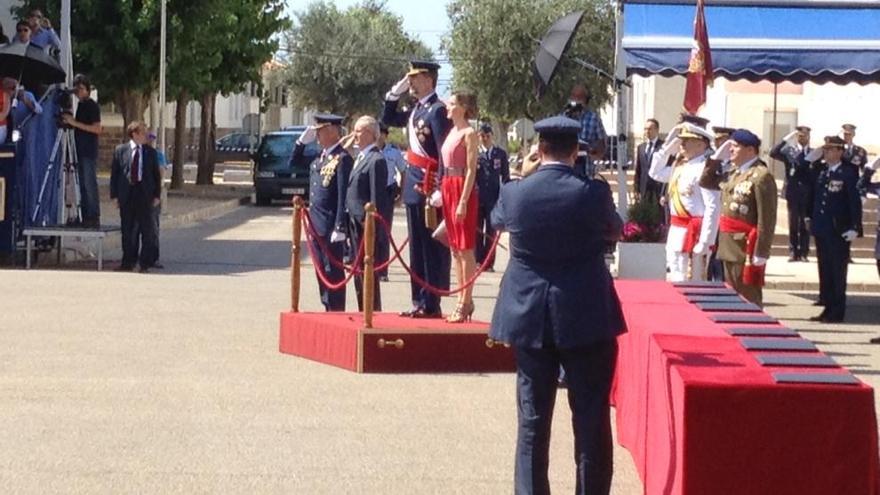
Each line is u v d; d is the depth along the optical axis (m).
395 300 17.91
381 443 9.42
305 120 92.94
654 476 7.42
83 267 21.11
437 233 12.11
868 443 6.36
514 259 7.23
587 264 7.14
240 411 10.35
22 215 20.94
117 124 53.84
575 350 7.12
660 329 8.21
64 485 8.13
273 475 8.49
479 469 8.76
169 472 8.50
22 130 20.98
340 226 14.34
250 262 22.83
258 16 42.03
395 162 18.44
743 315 8.93
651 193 21.98
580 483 7.21
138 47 35.31
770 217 13.34
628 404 9.19
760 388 6.39
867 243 26.23
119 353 12.77
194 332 14.21
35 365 12.02
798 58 17.12
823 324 17.11
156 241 20.86
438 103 12.20
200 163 45.94
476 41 53.34
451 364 12.17
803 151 24.80
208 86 40.53
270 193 38.75
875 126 31.83
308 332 12.75
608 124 57.09
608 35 50.62
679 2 17.97
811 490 6.39
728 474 6.41
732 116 39.03
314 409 10.49
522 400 7.26
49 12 34.91
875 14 17.77
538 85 17.42
